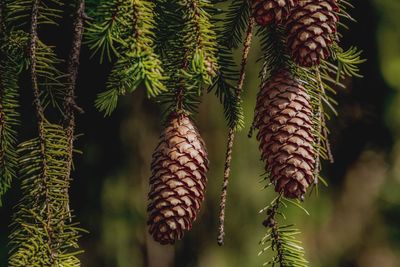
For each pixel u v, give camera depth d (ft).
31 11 3.23
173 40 3.16
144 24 3.04
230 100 3.28
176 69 3.12
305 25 3.06
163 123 3.18
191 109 3.21
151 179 3.14
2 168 3.23
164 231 3.10
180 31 3.12
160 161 3.14
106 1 3.06
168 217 3.10
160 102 3.17
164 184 3.12
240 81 3.27
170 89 3.16
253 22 3.22
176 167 3.12
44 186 3.10
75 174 6.63
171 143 3.14
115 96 3.13
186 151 3.13
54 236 3.06
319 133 3.23
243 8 3.35
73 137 3.13
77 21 3.10
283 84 3.17
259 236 6.64
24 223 3.08
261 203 6.62
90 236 6.63
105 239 6.61
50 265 3.03
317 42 3.05
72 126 3.13
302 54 3.06
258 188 6.60
